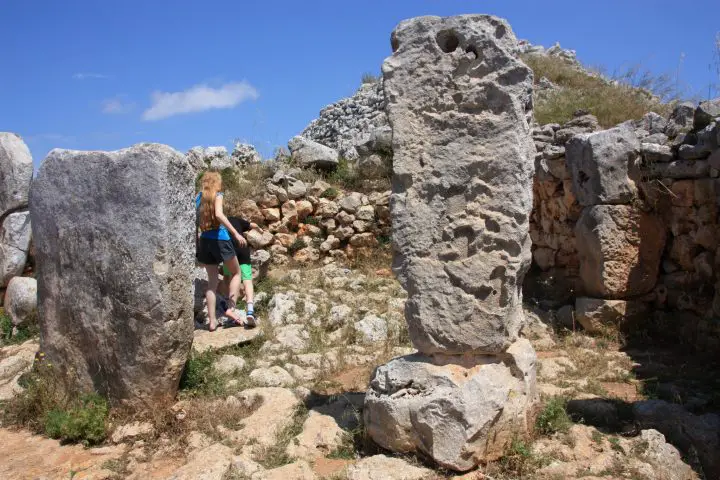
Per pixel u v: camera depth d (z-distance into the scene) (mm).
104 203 4781
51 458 4391
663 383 5172
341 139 14227
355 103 15492
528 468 3674
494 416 3705
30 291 7133
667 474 3631
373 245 9625
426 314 3992
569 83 12891
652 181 6297
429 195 3998
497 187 3865
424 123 4000
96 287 4879
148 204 4613
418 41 3994
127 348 4750
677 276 6379
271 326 6723
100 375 4980
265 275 8500
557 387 5055
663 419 4262
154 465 4164
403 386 3994
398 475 3623
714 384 5098
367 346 6316
